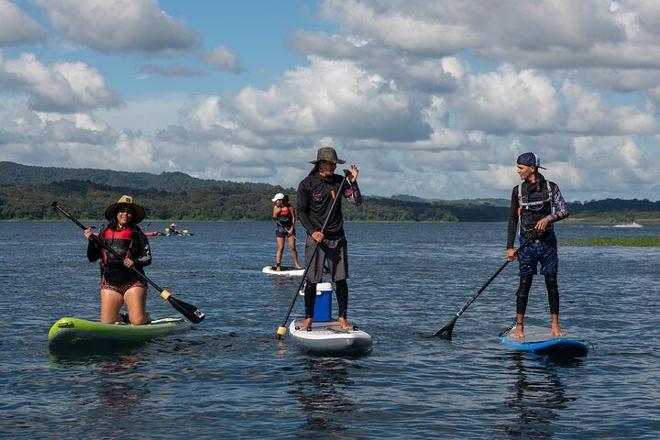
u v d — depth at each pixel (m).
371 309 14.44
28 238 64.69
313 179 10.24
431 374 8.62
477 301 16.02
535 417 6.93
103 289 11.04
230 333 11.26
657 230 156.75
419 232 120.25
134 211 11.10
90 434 6.33
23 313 13.41
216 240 62.00
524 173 10.06
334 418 6.86
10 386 7.90
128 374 8.51
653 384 8.19
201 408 7.14
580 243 56.31
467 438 6.32
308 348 9.83
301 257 33.78
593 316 13.62
